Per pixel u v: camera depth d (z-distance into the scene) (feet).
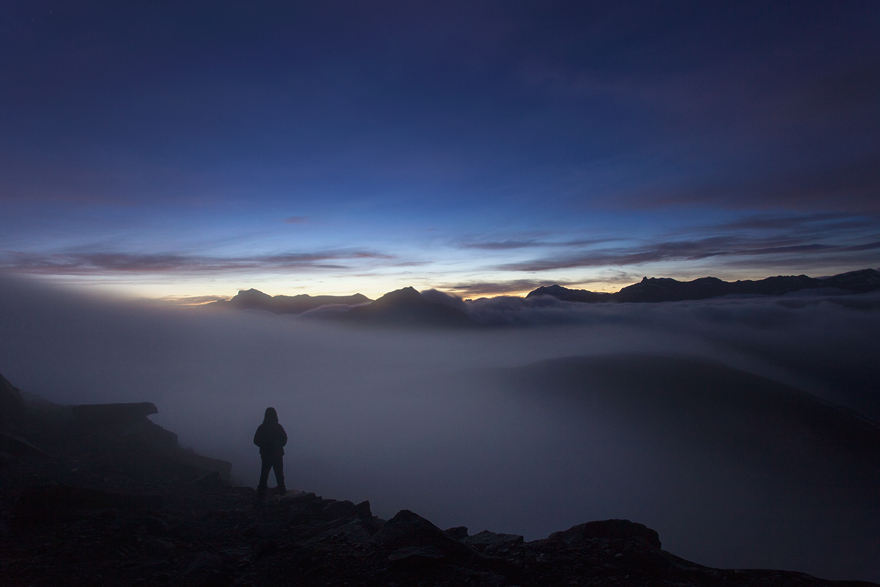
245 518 28.37
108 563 19.34
